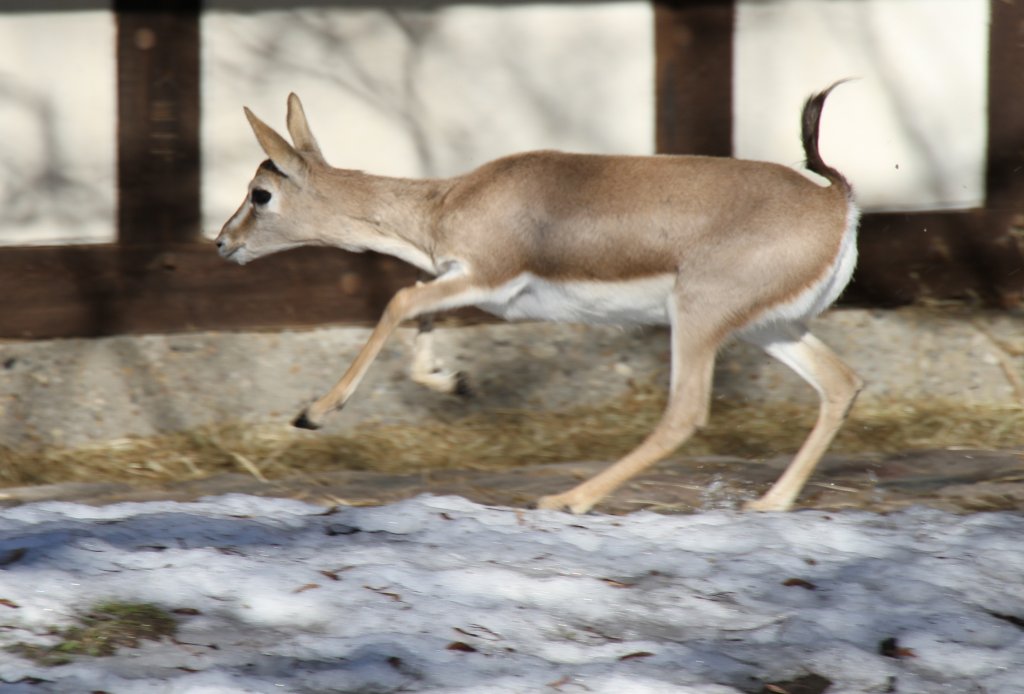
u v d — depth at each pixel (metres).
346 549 9.09
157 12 15.24
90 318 15.30
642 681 7.14
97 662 7.35
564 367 15.25
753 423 14.02
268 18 15.52
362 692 7.03
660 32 15.95
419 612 8.03
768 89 16.14
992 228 16.45
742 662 7.48
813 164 10.43
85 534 9.23
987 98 16.39
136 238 15.40
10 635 7.58
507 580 8.56
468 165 16.00
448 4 15.76
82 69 15.24
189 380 14.70
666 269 10.54
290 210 11.66
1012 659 7.58
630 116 16.08
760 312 10.33
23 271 15.20
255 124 11.46
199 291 15.47
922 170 16.44
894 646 7.73
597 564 9.03
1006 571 8.96
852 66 16.22
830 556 9.24
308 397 14.60
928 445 13.26
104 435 13.74
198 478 12.52
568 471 12.27
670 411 10.46
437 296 10.83
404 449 13.36
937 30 16.28
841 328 15.97
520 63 15.91
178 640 7.65
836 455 12.77
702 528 9.76
